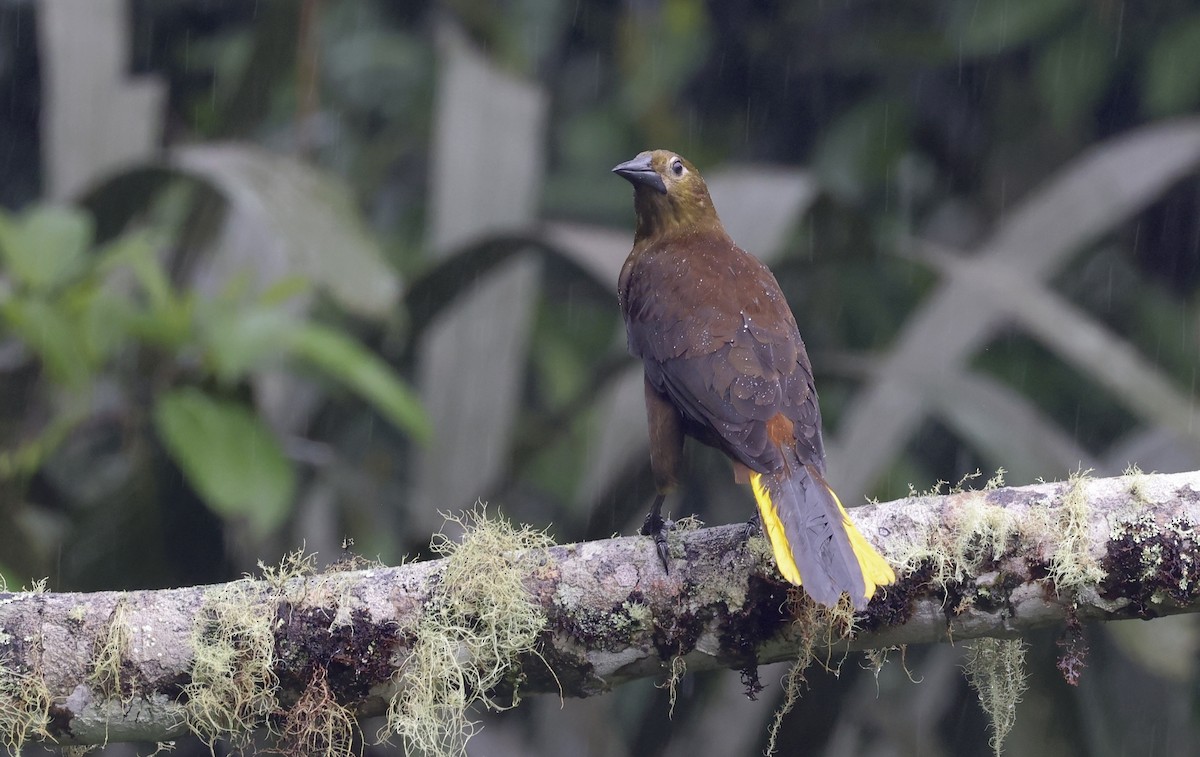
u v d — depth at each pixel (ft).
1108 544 21.67
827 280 42.63
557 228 36.52
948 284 35.86
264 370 36.94
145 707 22.80
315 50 40.40
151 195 35.96
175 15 47.44
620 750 37.83
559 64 52.85
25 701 22.56
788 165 51.62
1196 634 31.24
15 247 31.40
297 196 34.65
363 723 32.30
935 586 22.20
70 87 40.52
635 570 22.75
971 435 34.06
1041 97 47.44
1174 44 44.70
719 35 51.80
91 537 34.53
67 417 32.04
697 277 28.37
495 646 22.56
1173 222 46.70
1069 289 46.78
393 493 39.14
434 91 49.98
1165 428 33.63
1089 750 35.19
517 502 42.83
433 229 40.96
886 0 50.44
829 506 22.93
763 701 35.88
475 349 37.68
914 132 49.73
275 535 36.55
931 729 38.17
